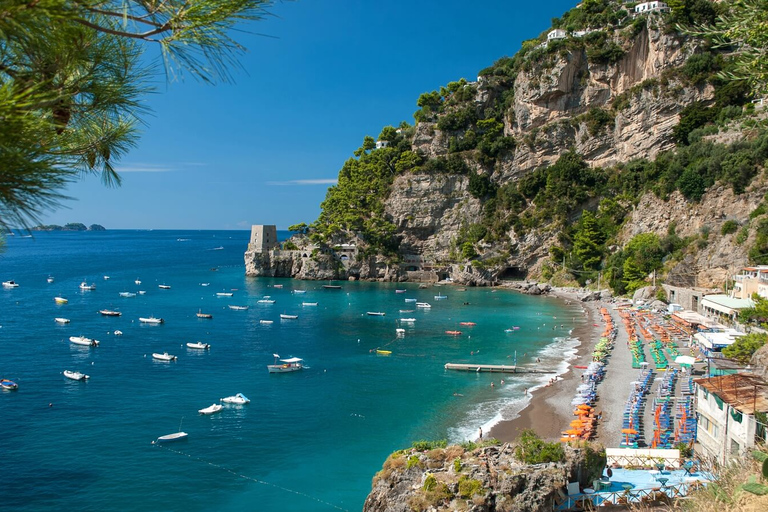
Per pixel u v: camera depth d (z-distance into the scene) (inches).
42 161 243.0
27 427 2031.3
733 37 594.9
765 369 1619.1
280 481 1678.2
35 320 4111.7
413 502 1133.7
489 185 6855.3
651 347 3061.0
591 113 6250.0
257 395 2450.8
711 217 4510.3
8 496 1547.7
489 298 5536.4
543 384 2605.8
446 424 2119.8
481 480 1146.0
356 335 3774.6
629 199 5728.3
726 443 1327.5
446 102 7416.3
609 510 1127.0
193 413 2212.1
